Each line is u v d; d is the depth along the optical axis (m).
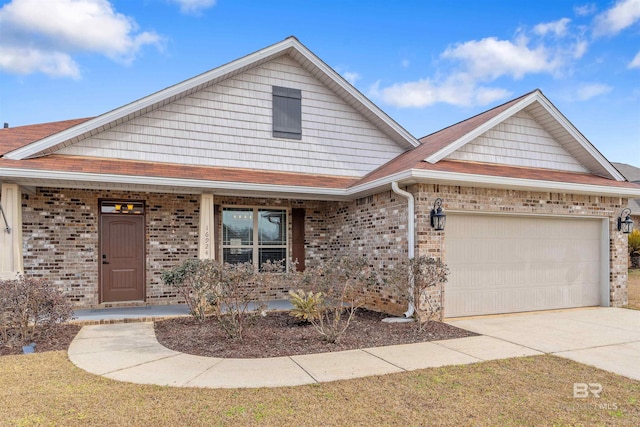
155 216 10.32
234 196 10.59
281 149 10.86
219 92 10.41
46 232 9.47
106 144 9.40
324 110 11.34
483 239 9.31
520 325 8.22
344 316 9.09
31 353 6.16
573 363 5.75
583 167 11.14
